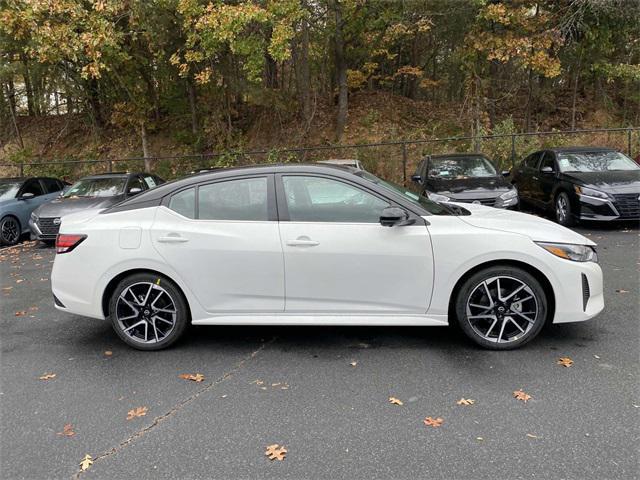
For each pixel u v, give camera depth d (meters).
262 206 3.97
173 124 19.42
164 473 2.51
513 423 2.84
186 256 3.93
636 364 3.53
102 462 2.62
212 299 3.97
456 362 3.68
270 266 3.87
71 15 11.84
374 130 17.19
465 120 17.03
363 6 14.56
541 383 3.30
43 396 3.38
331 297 3.88
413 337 4.20
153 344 4.08
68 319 5.05
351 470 2.48
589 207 8.55
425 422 2.89
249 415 3.04
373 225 3.85
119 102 17.75
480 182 9.12
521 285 3.78
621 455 2.52
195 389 3.41
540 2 13.58
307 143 17.20
